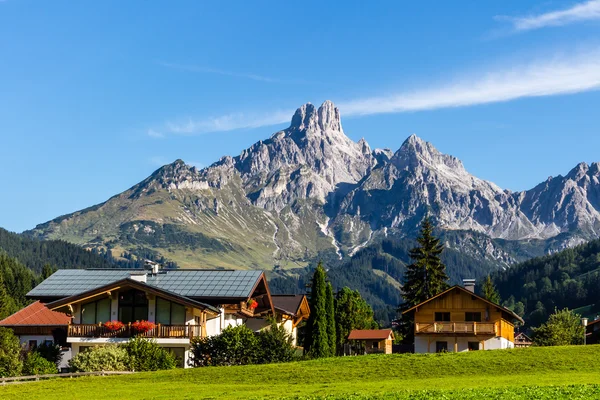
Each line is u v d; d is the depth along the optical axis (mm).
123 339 66000
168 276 75875
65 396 46656
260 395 45031
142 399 44625
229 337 64312
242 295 71312
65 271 80500
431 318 86938
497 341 84438
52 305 67312
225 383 52438
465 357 60469
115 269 80250
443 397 41031
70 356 69625
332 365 58844
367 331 132375
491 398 40438
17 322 78938
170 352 66062
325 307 87812
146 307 67812
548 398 40125
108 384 52531
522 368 56000
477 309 85812
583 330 127500
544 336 120125
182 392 47469
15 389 50938
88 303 68312
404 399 40781
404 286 109188
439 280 108688
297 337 109875
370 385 48812
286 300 98875
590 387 43969
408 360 59781
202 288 72688
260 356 64625
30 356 63500
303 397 43062
